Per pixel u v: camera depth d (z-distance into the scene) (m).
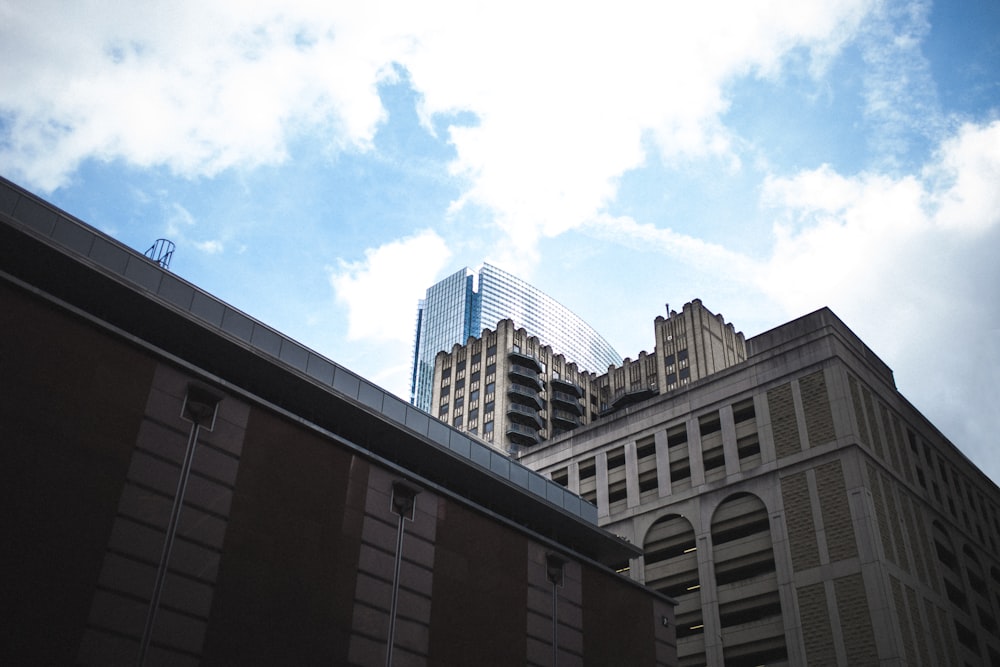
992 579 73.38
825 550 58.88
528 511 45.06
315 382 36.59
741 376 70.81
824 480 61.53
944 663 57.16
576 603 41.88
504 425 136.38
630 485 73.25
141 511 27.69
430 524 36.69
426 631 34.25
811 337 68.25
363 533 33.81
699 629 62.78
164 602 27.09
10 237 30.23
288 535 31.27
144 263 35.12
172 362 30.53
